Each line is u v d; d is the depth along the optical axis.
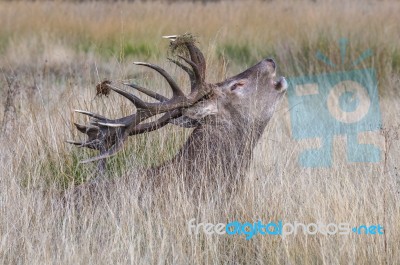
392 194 23.67
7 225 21.72
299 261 21.28
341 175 25.88
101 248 21.17
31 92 34.75
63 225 21.41
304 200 23.44
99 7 77.00
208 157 22.78
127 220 21.67
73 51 58.47
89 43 62.41
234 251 21.92
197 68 22.86
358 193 23.92
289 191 23.55
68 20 69.69
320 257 21.09
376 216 22.48
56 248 21.36
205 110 23.19
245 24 63.75
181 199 22.02
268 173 24.45
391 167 26.41
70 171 25.70
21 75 44.12
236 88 23.69
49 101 33.31
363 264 20.91
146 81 33.16
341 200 22.97
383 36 53.84
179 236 21.45
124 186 22.70
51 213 22.44
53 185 24.31
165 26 65.06
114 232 21.61
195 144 23.09
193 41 22.97
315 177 25.34
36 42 62.03
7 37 65.12
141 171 23.23
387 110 37.38
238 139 23.61
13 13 72.94
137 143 26.25
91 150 26.22
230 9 70.88
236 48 56.72
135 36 62.22
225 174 23.05
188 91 29.47
